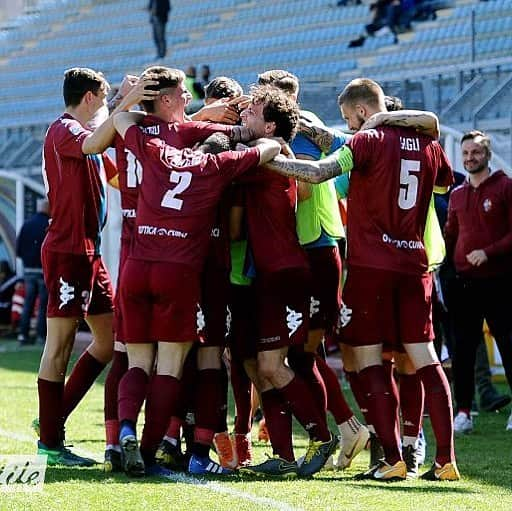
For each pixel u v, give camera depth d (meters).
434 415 17.09
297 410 17.39
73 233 18.14
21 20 91.25
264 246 17.20
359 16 64.00
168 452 18.06
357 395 18.36
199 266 16.50
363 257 16.92
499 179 24.58
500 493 16.00
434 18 58.69
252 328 18.00
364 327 17.02
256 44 68.44
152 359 17.02
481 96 40.72
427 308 17.25
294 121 17.30
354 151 16.66
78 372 19.30
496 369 33.91
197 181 16.42
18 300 52.56
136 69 74.62
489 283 24.28
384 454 17.17
